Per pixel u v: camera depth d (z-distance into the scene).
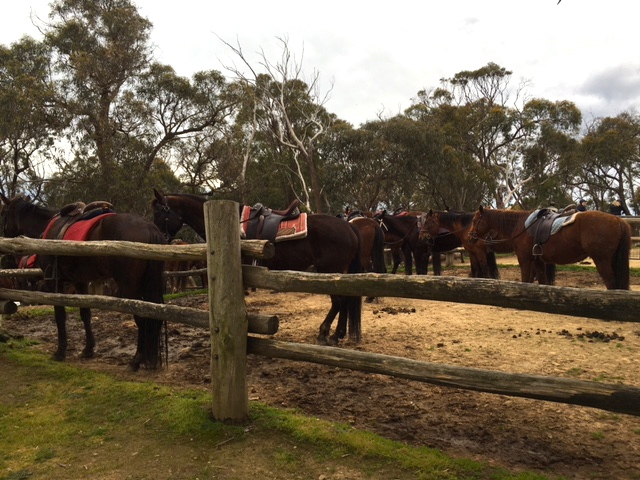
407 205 30.09
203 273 8.73
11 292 4.57
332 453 2.45
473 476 2.19
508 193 32.62
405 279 2.31
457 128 30.58
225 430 2.69
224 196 24.80
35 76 19.06
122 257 3.90
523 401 3.34
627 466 2.40
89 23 21.08
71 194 18.70
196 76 22.59
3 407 3.18
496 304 2.08
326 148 24.77
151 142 21.22
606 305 1.86
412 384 3.74
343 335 5.11
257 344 2.81
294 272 2.69
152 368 3.90
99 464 2.40
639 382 3.62
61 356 4.45
